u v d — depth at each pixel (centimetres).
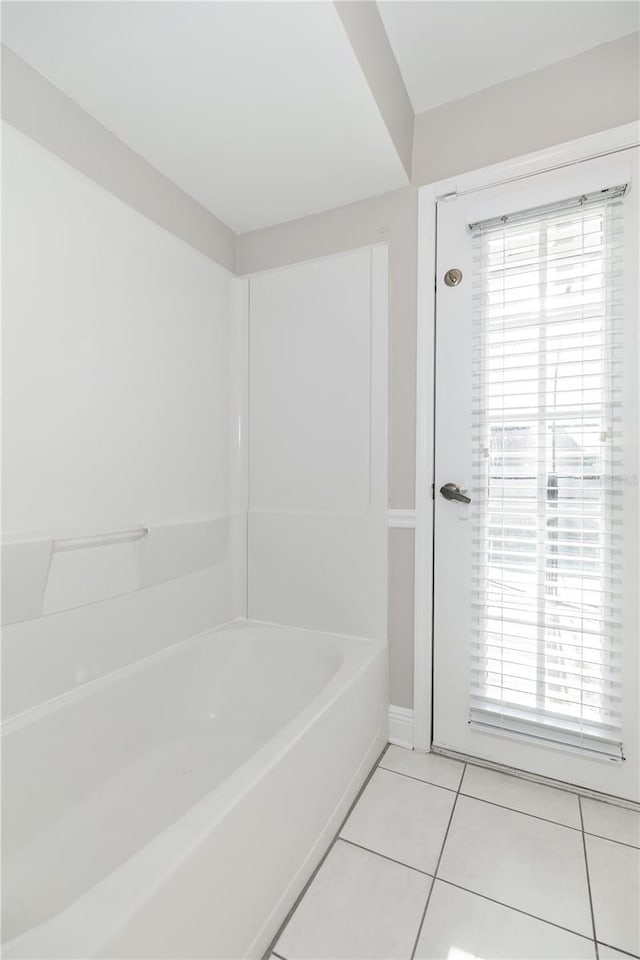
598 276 145
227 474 202
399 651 179
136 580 153
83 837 117
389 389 179
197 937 79
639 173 140
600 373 143
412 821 136
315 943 100
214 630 191
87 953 60
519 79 158
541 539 153
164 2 105
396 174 169
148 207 162
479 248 162
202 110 138
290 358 199
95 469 141
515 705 157
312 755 119
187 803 132
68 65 123
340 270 189
